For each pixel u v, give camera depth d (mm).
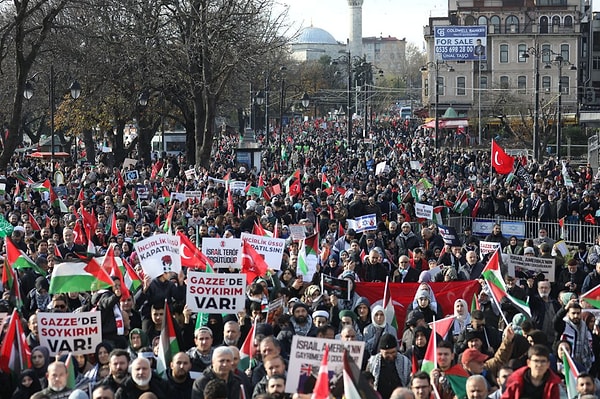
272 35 50188
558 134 62000
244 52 47531
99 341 12531
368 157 63875
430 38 127062
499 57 119375
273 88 101000
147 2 47875
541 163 64875
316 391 9086
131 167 46219
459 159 58188
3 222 22078
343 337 11922
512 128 96688
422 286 15578
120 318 14250
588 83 125750
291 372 10445
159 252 15367
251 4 48031
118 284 14719
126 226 22766
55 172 43594
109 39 47938
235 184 34188
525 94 116875
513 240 23250
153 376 11070
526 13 119062
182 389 11258
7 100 67125
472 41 115250
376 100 161875
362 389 8984
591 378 10344
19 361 11953
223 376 10594
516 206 32844
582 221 31625
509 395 9922
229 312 13711
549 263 17641
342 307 16234
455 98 120250
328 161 59406
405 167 53250
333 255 20719
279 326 13852
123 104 58188
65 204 29375
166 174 45688
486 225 30984
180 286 15383
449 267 18094
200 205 27969
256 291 14945
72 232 20844
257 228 20953
